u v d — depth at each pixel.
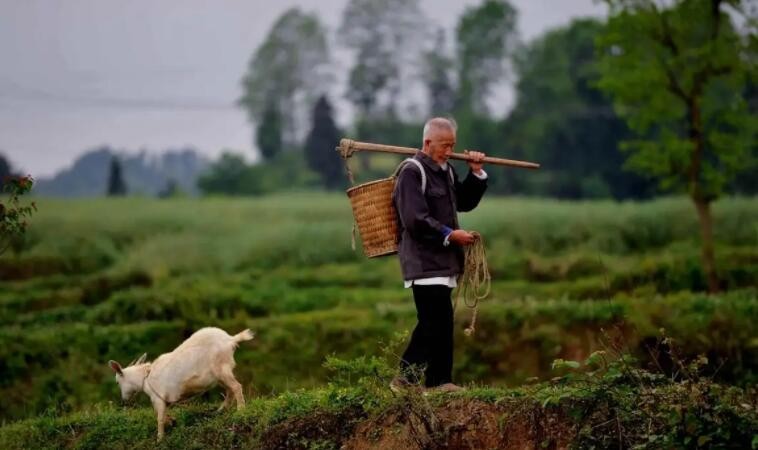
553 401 29.38
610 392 29.38
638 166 94.62
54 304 97.06
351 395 32.66
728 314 66.94
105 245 128.50
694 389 28.86
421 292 32.38
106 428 37.44
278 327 74.88
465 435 30.12
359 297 90.44
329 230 128.12
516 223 127.44
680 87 92.25
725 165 94.31
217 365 35.03
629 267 95.69
